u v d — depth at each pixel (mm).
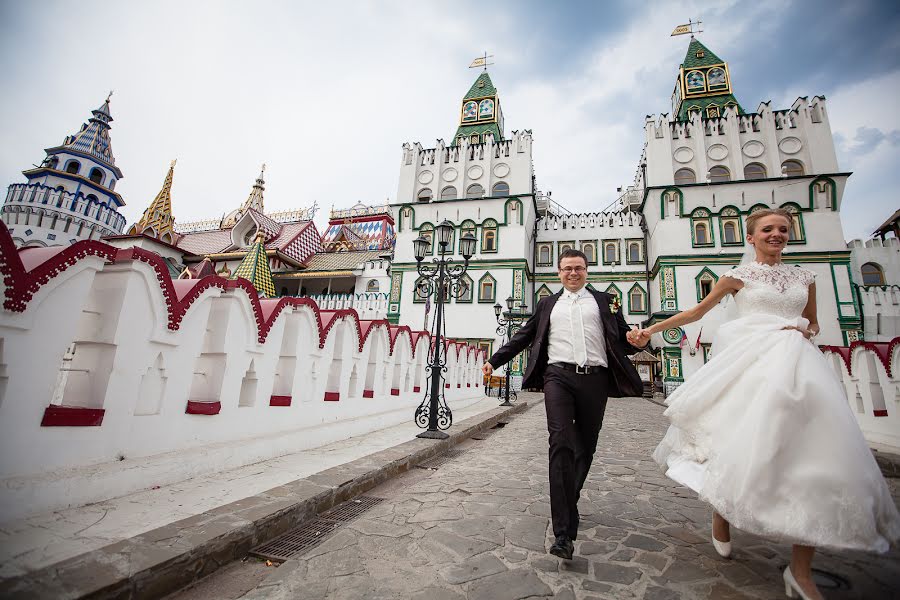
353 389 6309
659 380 23906
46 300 2465
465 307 26516
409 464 4766
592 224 29406
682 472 2340
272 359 4527
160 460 3053
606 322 2986
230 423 3945
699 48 31016
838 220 22734
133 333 3018
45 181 27750
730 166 25281
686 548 2684
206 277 3723
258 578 2205
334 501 3340
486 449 6316
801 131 24672
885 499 1831
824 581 2221
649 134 26641
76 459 2645
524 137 29391
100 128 30672
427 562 2422
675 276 23906
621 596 2082
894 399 5496
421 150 30969
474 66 36812
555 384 2844
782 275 2447
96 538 2146
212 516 2535
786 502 1896
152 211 27859
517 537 2828
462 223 27984
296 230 33312
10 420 2311
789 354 2162
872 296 21594
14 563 1812
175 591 2012
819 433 1945
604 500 3789
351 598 2012
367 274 29141
